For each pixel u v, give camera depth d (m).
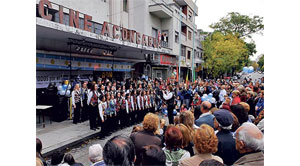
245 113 3.46
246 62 21.88
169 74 19.73
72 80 9.70
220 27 22.75
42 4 6.07
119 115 7.66
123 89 9.23
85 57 11.25
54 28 6.32
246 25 21.06
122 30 10.02
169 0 19.09
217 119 2.64
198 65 25.55
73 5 10.48
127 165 1.83
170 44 18.62
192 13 24.47
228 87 10.75
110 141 1.93
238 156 2.45
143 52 14.72
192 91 11.08
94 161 2.39
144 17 15.84
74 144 5.89
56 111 7.95
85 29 7.98
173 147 2.44
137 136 2.78
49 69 9.38
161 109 11.02
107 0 13.14
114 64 13.67
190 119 3.19
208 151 2.13
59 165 2.79
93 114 6.97
